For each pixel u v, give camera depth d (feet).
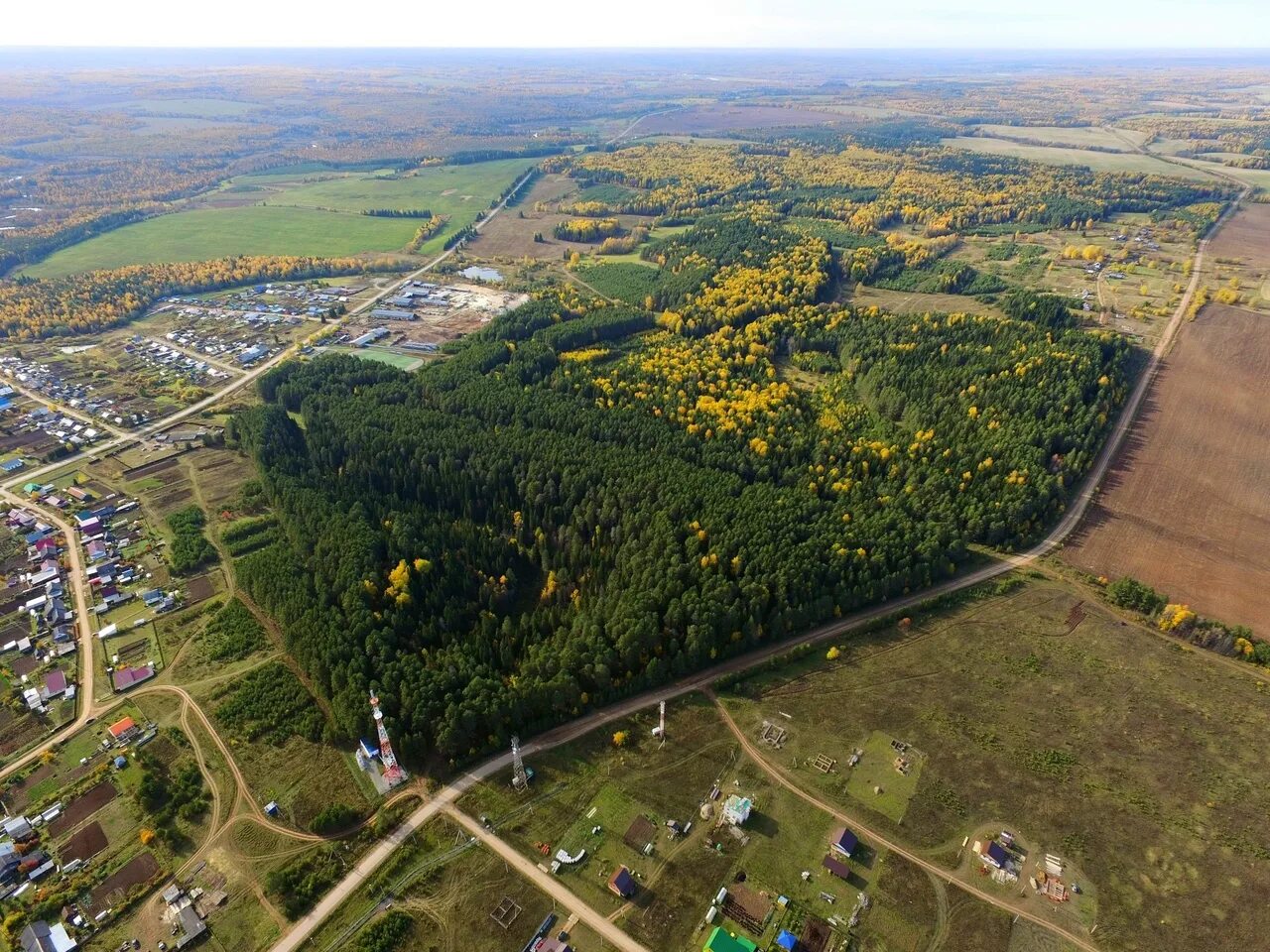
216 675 462.19
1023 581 515.50
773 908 323.37
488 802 375.04
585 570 536.01
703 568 483.10
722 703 428.56
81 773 399.44
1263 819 355.15
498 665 460.96
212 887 342.64
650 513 542.16
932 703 422.41
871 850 345.92
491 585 524.93
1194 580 512.22
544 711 416.87
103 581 542.57
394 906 331.57
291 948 317.01
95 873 349.20
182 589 538.47
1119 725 406.00
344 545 522.47
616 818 364.38
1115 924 314.76
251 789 388.37
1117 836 349.00
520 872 342.64
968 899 325.21
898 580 498.69
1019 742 396.78
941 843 348.18
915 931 314.76
